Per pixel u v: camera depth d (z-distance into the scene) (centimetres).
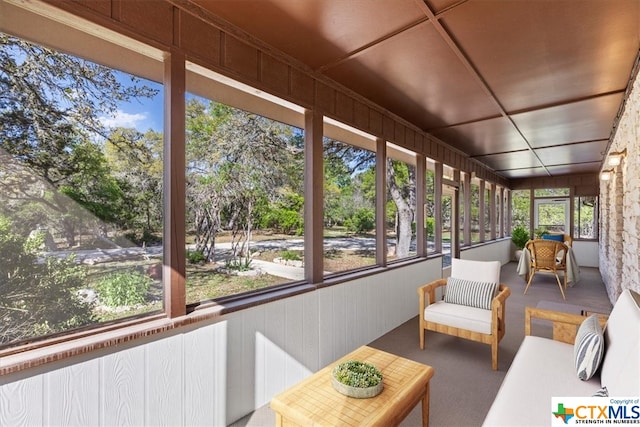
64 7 143
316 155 276
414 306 428
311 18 202
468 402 231
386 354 206
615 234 427
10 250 137
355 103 321
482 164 713
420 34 219
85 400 148
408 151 432
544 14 197
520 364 194
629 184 326
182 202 186
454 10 194
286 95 249
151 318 176
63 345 144
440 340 344
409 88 309
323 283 279
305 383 171
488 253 737
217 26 202
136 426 164
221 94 221
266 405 227
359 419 141
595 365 171
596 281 659
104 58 166
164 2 178
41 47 146
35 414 135
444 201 579
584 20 202
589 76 282
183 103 186
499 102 345
